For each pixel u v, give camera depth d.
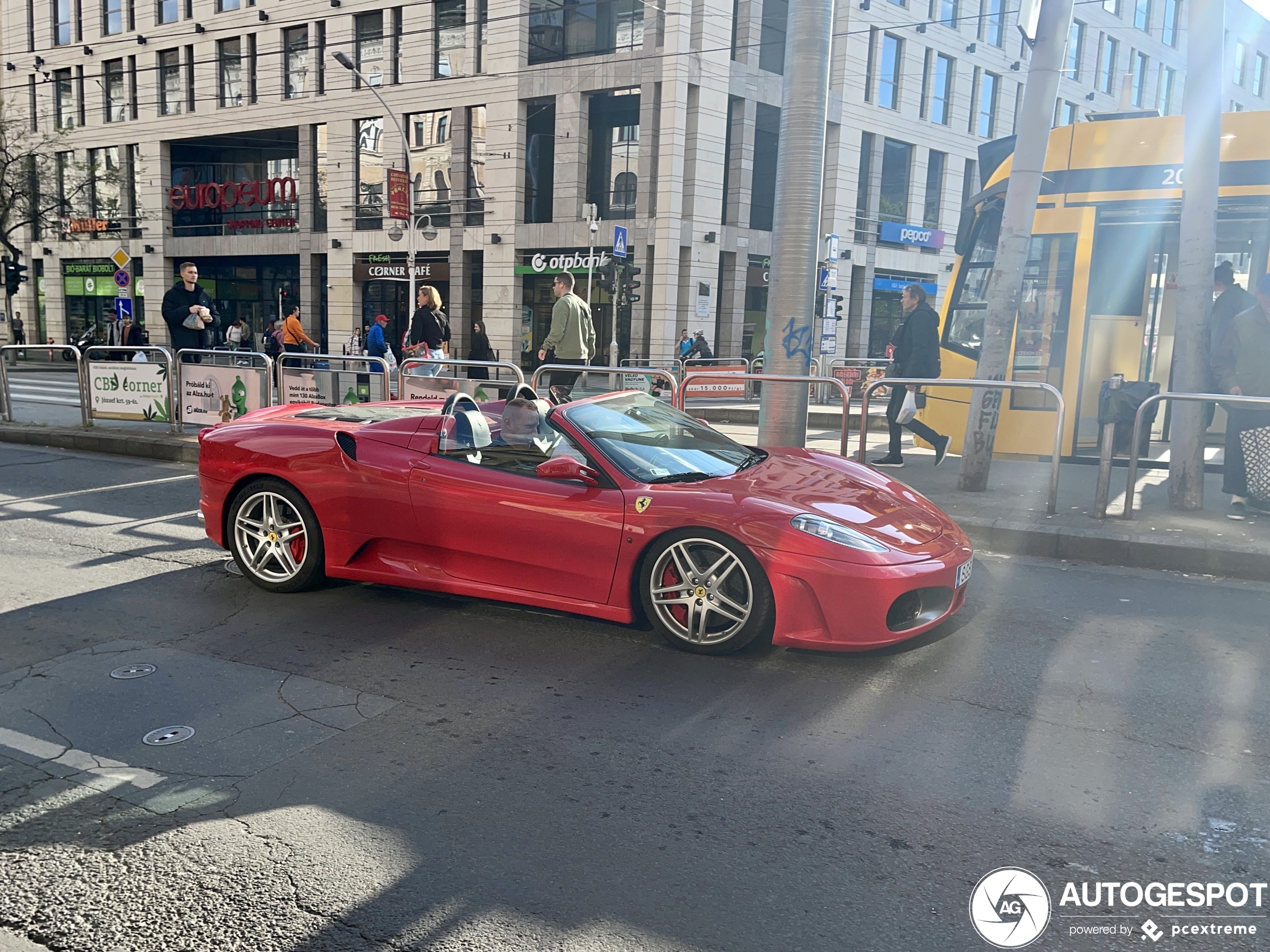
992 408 7.98
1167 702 3.89
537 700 3.91
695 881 2.61
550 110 29.95
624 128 29.17
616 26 28.59
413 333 12.62
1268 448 6.85
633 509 4.42
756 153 30.61
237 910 2.49
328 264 34.69
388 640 4.64
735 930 2.39
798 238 8.51
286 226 36.19
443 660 4.37
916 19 33.47
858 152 32.69
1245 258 9.78
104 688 4.04
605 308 29.41
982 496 7.81
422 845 2.80
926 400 10.66
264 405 10.45
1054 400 10.30
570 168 29.20
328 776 3.24
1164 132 9.81
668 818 2.96
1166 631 4.81
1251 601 5.38
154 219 38.78
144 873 2.67
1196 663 4.34
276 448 5.30
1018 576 5.91
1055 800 3.07
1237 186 9.43
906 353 9.44
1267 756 3.39
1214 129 6.81
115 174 37.97
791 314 8.59
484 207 31.02
